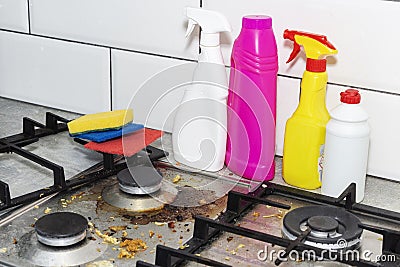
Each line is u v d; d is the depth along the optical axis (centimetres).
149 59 123
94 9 126
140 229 94
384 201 103
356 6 104
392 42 103
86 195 103
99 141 107
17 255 87
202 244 89
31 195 99
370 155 109
